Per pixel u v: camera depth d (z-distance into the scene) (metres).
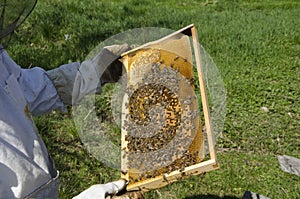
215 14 7.87
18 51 5.23
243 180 3.66
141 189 1.96
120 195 1.80
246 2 9.46
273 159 4.02
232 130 4.40
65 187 3.29
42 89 1.95
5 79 1.67
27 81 1.92
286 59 6.17
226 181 3.61
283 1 9.70
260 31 6.96
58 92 2.03
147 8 7.70
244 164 3.90
